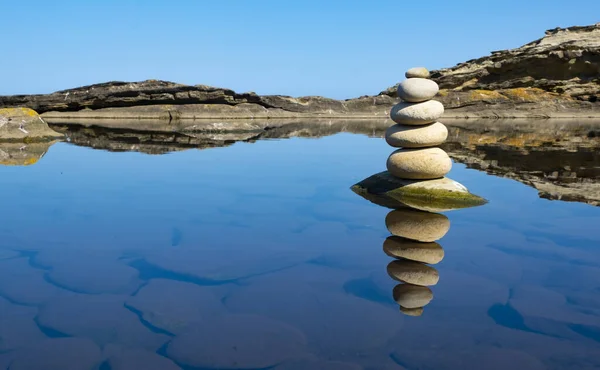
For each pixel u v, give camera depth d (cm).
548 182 839
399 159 740
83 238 503
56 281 387
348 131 2286
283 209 639
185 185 816
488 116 3472
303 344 291
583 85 3534
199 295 362
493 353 282
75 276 398
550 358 277
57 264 426
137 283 384
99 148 1395
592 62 3484
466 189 718
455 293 367
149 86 3388
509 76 3794
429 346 289
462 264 431
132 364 267
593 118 3309
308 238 506
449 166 737
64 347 285
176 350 283
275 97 3769
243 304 346
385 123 3086
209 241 494
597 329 313
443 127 748
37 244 482
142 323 317
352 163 1109
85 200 692
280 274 405
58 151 1305
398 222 575
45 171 960
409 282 388
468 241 499
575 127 2338
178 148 1428
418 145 739
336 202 685
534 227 556
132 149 1384
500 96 3556
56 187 791
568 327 315
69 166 1034
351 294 364
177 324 316
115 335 301
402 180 748
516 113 3456
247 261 435
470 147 1408
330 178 893
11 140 1566
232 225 557
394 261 437
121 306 342
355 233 525
